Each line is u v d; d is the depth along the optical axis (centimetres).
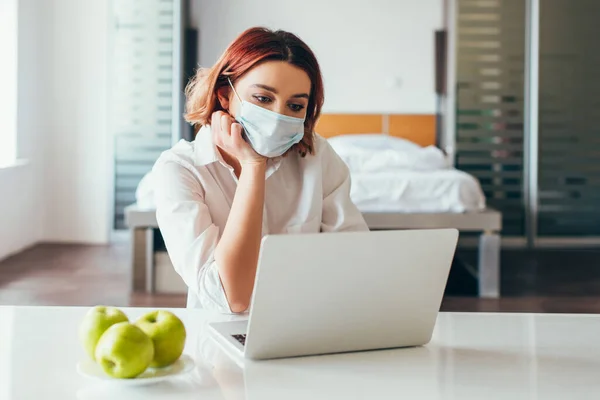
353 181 477
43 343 118
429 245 115
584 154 618
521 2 613
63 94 621
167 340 103
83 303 404
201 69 158
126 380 97
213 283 141
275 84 143
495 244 452
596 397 96
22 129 577
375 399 94
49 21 618
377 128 648
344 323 114
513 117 620
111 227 631
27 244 593
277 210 167
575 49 611
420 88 649
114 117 627
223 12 644
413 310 117
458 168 624
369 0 643
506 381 102
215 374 104
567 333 130
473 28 616
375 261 112
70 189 625
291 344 112
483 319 140
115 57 625
